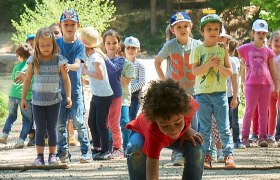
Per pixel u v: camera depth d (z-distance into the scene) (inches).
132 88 611.8
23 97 492.7
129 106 601.6
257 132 673.0
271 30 1031.6
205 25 471.2
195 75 474.9
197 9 2071.9
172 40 493.7
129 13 2148.1
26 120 653.9
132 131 298.8
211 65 463.8
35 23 1419.8
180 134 281.4
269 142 650.8
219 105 470.9
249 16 2014.0
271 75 647.1
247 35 1982.0
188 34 491.2
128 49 612.1
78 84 514.0
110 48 561.9
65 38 520.1
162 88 261.9
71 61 517.0
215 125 517.0
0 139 671.1
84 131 516.1
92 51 539.2
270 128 653.3
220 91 470.9
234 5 2014.0
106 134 540.4
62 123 508.1
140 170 292.5
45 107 482.6
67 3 1425.9
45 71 481.1
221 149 514.9
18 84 666.2
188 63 489.4
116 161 528.1
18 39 1460.4
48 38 475.5
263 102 637.3
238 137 632.4
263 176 430.9
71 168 480.4
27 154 590.6
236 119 630.5
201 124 472.4
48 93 480.4
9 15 2153.1
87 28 540.4
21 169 473.4
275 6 974.4
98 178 424.2
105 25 1464.1
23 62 668.1
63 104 506.0
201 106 471.2
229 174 442.3
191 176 283.1
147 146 285.0
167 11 2089.1
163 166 478.0
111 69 550.9
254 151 598.5
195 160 283.7
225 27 633.0
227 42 568.1
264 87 634.2
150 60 1663.4
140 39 2041.1
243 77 673.0
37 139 484.7
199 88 473.4
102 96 537.0
